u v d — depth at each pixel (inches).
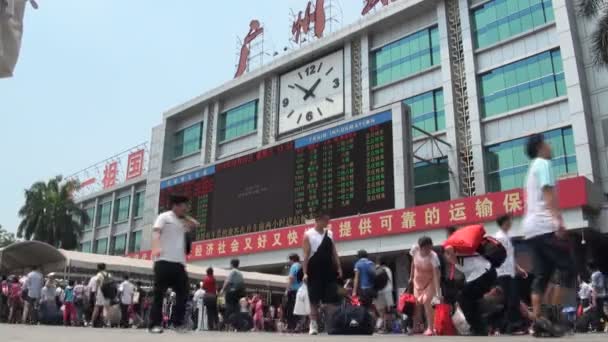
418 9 844.6
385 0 919.7
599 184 626.8
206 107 1169.4
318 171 759.7
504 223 281.4
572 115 650.8
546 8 718.5
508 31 750.5
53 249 623.8
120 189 1517.0
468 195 734.5
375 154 699.4
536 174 173.9
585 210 537.6
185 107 1200.2
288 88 1003.9
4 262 694.5
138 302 588.4
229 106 1131.9
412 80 838.5
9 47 143.9
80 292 546.3
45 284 560.1
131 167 1514.5
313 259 247.1
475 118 748.6
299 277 371.2
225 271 722.8
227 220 874.1
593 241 596.7
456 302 277.3
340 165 735.7
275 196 808.3
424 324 328.5
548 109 688.4
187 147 1197.1
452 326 251.3
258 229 815.1
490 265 256.5
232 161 906.1
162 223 228.1
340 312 252.4
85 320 550.3
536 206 172.9
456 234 262.7
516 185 697.0
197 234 918.4
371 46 907.4
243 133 1072.2
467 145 754.2
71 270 664.4
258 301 605.3
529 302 300.7
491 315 276.1
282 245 762.2
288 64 999.6
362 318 250.2
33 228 1466.5
